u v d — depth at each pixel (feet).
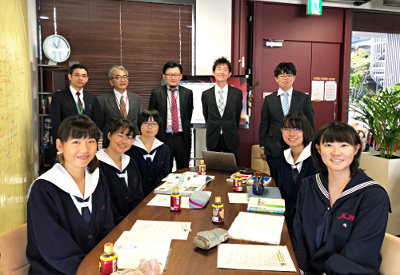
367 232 4.41
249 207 6.02
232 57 15.48
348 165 4.81
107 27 14.26
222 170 9.37
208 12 15.07
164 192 7.17
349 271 4.17
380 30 16.99
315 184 5.22
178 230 5.12
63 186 5.01
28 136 11.80
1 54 8.96
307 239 5.11
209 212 6.00
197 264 4.10
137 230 5.10
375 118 11.71
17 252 4.67
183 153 12.30
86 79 11.30
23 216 10.95
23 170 11.04
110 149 7.38
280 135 11.02
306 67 16.46
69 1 13.83
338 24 16.38
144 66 14.79
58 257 4.50
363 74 17.02
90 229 5.24
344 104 16.76
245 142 16.12
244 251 4.43
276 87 16.28
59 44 13.30
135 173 7.71
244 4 15.28
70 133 4.98
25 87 11.48
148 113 8.75
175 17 14.88
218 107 12.37
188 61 15.20
